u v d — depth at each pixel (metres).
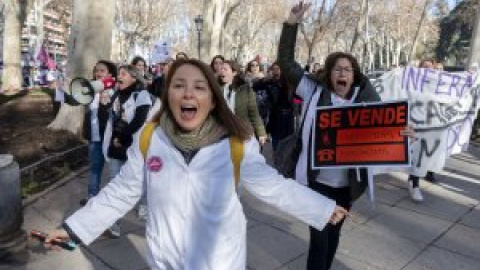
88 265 4.09
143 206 5.08
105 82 4.79
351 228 5.30
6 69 21.94
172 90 2.03
